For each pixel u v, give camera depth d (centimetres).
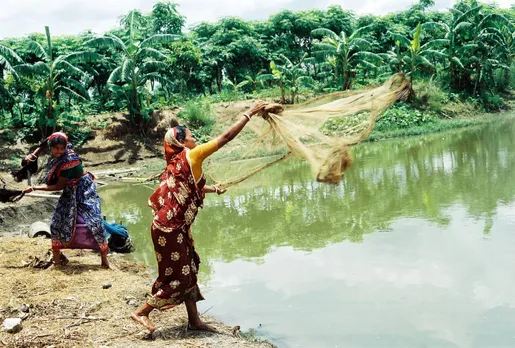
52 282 530
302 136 387
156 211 372
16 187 1394
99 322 425
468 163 1388
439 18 4256
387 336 424
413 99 3130
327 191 1155
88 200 578
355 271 589
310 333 435
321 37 4175
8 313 441
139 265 639
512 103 3828
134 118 2488
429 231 736
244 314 482
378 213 886
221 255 700
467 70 3609
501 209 833
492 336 415
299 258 658
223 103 2847
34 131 2255
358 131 387
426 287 526
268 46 4062
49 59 2205
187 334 403
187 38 3406
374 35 3947
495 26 3656
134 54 2419
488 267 573
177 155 367
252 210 1009
